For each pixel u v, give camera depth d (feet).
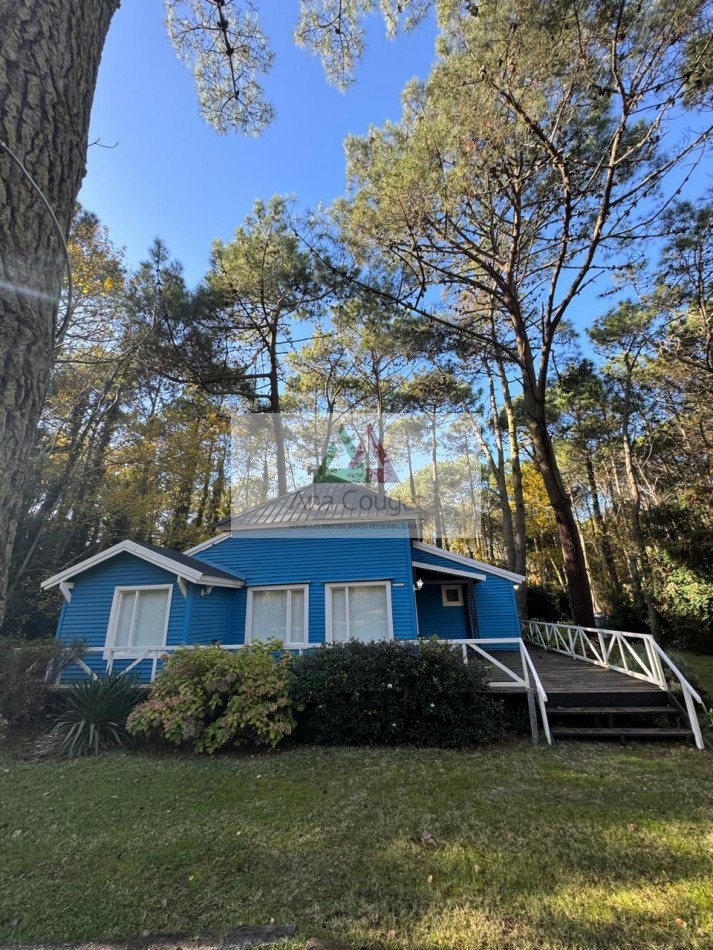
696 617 44.45
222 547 32.22
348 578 29.71
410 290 33.86
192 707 18.42
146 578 29.43
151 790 13.85
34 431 5.47
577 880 8.46
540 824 10.80
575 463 76.28
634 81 21.68
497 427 58.13
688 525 46.88
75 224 39.06
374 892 8.32
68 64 5.99
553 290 33.22
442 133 23.56
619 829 10.46
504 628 39.09
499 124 23.41
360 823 11.14
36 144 5.52
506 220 32.04
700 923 7.19
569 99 23.36
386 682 19.01
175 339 38.01
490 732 18.07
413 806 12.04
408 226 27.07
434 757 16.44
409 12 15.30
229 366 42.96
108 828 11.22
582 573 32.65
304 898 8.18
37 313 5.43
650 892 8.04
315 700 19.31
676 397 53.93
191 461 48.70
